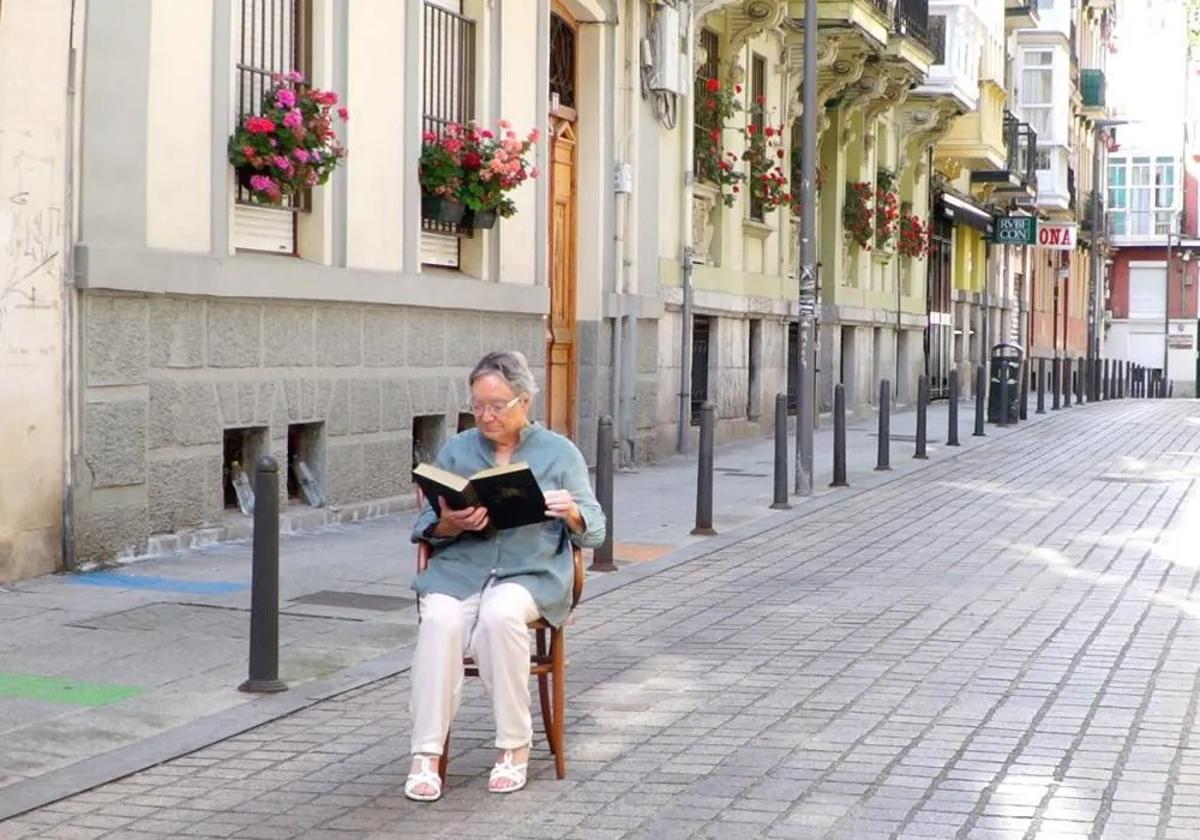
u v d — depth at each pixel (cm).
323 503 1580
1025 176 5284
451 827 687
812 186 2000
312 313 1546
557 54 2150
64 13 1238
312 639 1062
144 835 678
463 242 1883
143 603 1150
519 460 764
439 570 754
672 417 2464
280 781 758
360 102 1622
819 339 3356
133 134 1309
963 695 923
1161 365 8544
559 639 755
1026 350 6025
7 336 1201
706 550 1519
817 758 790
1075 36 6575
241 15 1462
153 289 1316
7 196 1196
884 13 3064
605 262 2239
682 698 919
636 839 669
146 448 1332
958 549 1536
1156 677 973
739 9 2683
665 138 2425
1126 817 694
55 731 828
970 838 667
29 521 1228
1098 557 1482
